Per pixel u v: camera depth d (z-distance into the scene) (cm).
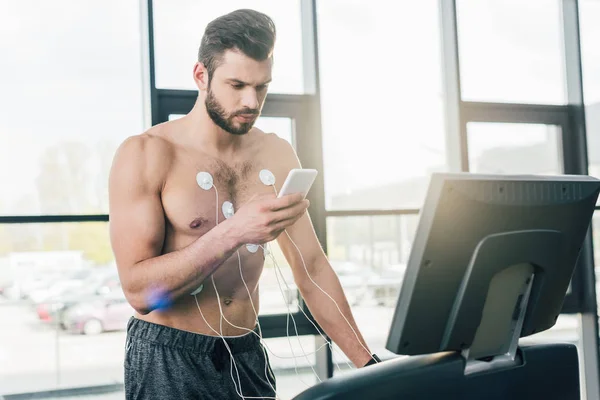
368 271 330
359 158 334
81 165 279
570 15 379
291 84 324
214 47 141
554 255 87
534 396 89
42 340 272
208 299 145
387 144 339
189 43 298
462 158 347
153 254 138
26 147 271
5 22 271
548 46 379
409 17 346
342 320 155
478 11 361
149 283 129
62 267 274
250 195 154
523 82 373
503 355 88
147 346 143
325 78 329
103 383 279
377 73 339
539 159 378
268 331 302
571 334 383
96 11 284
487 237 80
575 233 90
